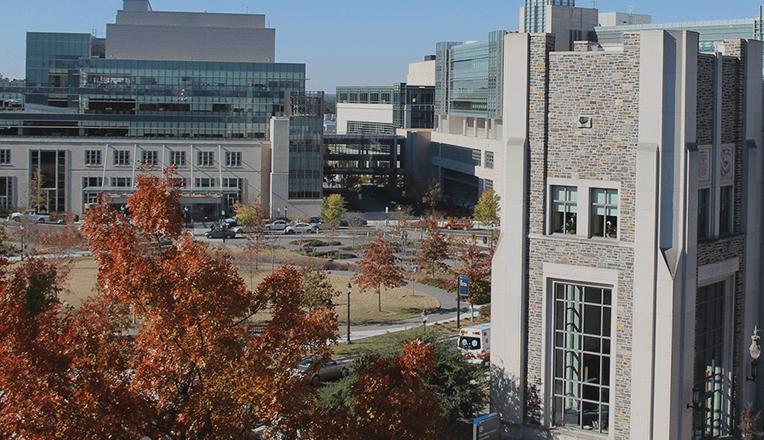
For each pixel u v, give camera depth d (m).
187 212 176.38
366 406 37.62
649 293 47.91
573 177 49.78
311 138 180.62
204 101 189.62
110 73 187.75
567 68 49.59
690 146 47.88
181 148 178.12
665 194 47.75
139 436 33.91
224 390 34.56
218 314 34.75
